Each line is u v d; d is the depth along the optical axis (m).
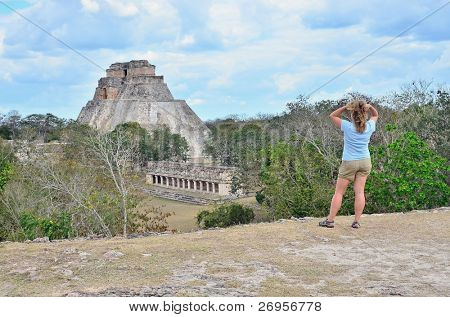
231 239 9.38
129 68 128.38
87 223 20.98
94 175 26.20
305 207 22.30
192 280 7.06
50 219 19.08
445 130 27.55
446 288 6.71
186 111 124.56
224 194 60.62
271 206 25.78
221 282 6.96
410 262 7.87
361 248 8.68
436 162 18.81
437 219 10.98
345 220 11.05
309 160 24.83
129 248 8.79
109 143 26.33
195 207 54.88
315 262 7.86
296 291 6.62
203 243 9.08
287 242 9.09
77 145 39.59
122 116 121.50
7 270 7.66
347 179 10.01
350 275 7.25
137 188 28.16
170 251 8.55
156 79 127.69
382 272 7.38
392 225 10.45
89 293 6.59
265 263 7.81
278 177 25.31
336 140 28.30
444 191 18.16
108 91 129.00
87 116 129.38
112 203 22.17
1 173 28.73
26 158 42.62
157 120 119.12
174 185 70.62
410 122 28.62
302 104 40.97
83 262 8.01
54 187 23.34
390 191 18.75
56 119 79.56
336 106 37.97
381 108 32.31
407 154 19.02
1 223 23.31
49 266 7.83
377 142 27.59
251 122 68.38
